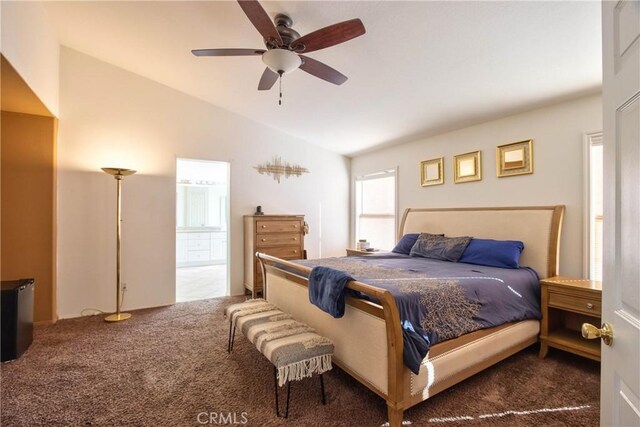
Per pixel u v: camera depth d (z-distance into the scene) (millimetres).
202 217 8078
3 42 2139
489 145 3678
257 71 3432
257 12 1844
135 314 3799
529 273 2826
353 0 2164
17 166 3400
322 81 3340
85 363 2543
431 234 3932
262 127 4953
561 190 3062
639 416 717
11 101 3025
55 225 3568
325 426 1795
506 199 3504
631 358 759
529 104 3180
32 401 2027
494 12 2049
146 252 4086
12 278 3387
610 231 867
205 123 4484
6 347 2576
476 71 2736
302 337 2049
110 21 3002
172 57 3453
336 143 5277
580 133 2947
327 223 5652
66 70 3656
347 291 2082
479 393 2119
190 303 4293
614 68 844
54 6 2912
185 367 2479
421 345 1758
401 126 4168
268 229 4559
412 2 2088
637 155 732
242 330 2359
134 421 1835
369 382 1895
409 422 1819
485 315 2221
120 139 3941
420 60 2705
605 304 894
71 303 3688
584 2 1882
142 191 4070
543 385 2221
